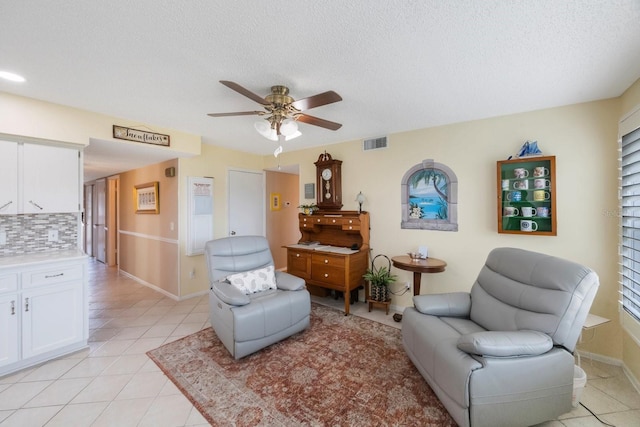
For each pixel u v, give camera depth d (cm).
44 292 226
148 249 447
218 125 313
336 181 383
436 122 305
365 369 219
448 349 168
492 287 213
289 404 180
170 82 206
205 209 410
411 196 337
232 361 229
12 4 126
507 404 150
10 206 231
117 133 284
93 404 179
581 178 244
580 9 131
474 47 163
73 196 264
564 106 251
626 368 217
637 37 152
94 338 270
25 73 192
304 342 262
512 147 275
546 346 153
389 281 329
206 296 403
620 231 221
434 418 169
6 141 229
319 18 137
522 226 261
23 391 191
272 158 484
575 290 162
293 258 377
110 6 128
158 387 196
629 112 204
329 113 276
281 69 187
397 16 136
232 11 132
